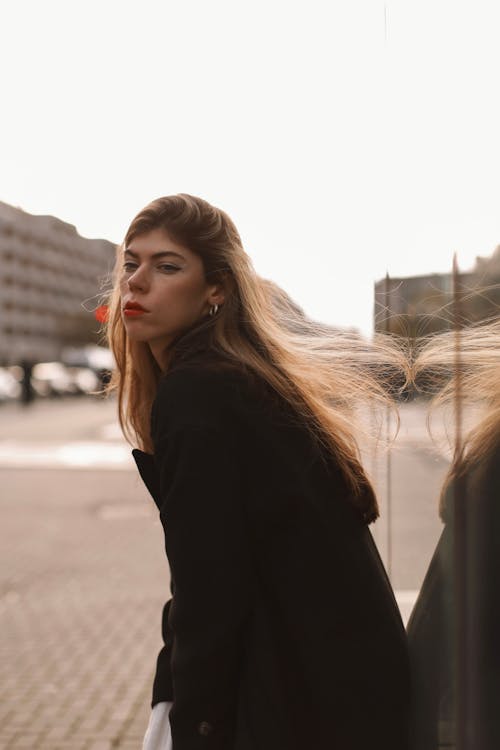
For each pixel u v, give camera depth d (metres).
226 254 1.53
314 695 1.35
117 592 6.12
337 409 1.58
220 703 1.32
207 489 1.33
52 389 39.50
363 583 1.39
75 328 81.75
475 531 1.24
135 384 1.75
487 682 1.22
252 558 1.38
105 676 4.29
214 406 1.37
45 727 3.62
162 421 1.38
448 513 1.36
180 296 1.53
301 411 1.43
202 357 1.44
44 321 92.88
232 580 1.32
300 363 1.51
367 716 1.34
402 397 1.62
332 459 1.44
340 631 1.36
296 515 1.37
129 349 1.73
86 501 10.73
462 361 1.26
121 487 12.01
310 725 1.36
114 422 25.94
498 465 1.20
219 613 1.31
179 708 1.32
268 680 1.34
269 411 1.39
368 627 1.38
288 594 1.37
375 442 1.64
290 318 1.64
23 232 87.31
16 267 86.31
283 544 1.37
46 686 4.14
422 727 1.43
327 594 1.37
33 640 4.94
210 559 1.31
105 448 17.62
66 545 7.90
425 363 1.49
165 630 1.70
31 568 6.93
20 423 25.53
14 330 86.12
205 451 1.33
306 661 1.35
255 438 1.37
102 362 47.56
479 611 1.23
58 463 14.95
